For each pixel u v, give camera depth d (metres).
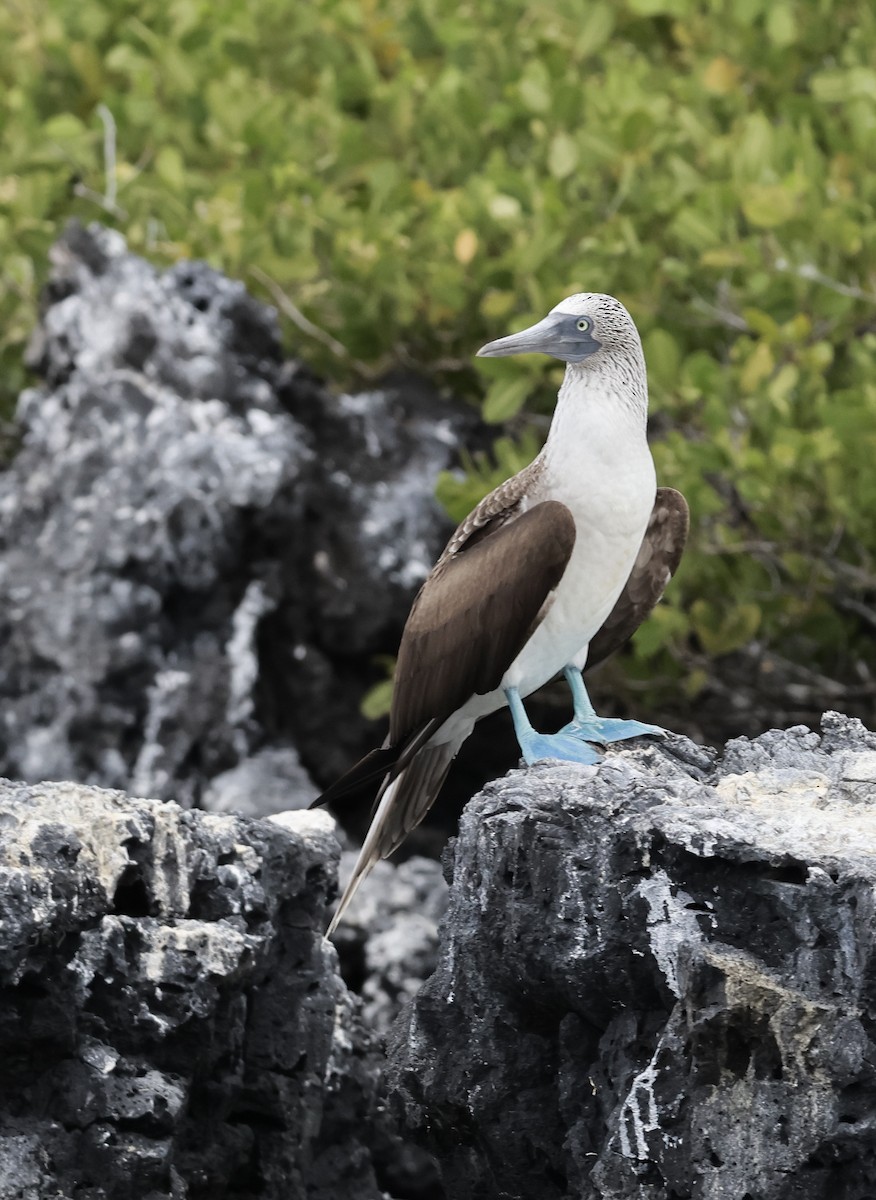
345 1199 9.27
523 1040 7.37
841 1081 6.20
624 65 18.55
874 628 15.84
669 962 6.53
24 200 17.84
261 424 14.73
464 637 9.12
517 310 16.27
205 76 20.00
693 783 7.46
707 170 17.16
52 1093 7.11
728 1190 6.37
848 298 14.95
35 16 22.30
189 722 14.06
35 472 15.17
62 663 14.13
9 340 17.77
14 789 7.60
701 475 14.91
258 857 8.04
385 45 21.34
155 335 15.08
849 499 14.35
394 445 15.76
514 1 20.83
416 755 9.66
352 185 18.72
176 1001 7.34
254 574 14.38
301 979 8.51
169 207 17.61
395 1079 7.74
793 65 18.80
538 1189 7.44
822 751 8.18
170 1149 7.35
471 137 18.59
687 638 16.05
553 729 15.92
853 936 6.24
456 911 7.43
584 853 6.89
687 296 16.61
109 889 7.22
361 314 16.47
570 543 8.93
